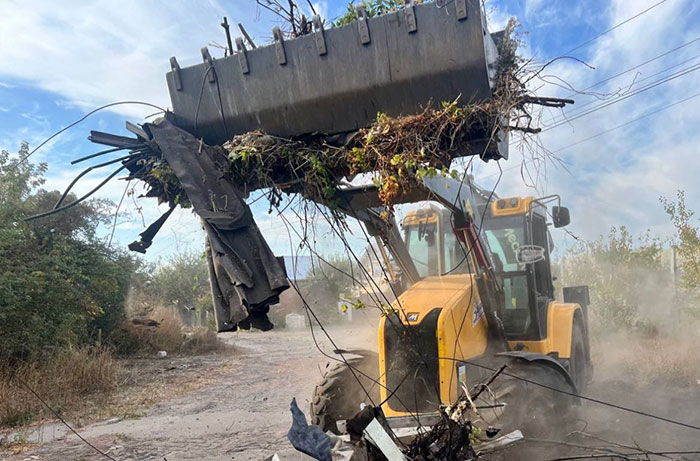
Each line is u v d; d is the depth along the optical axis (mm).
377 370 5543
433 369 4793
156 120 4047
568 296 8039
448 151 3740
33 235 13039
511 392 4738
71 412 8703
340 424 5262
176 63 4191
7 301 10211
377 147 3727
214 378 12484
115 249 16562
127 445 6672
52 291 11625
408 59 3783
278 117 4039
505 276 6184
